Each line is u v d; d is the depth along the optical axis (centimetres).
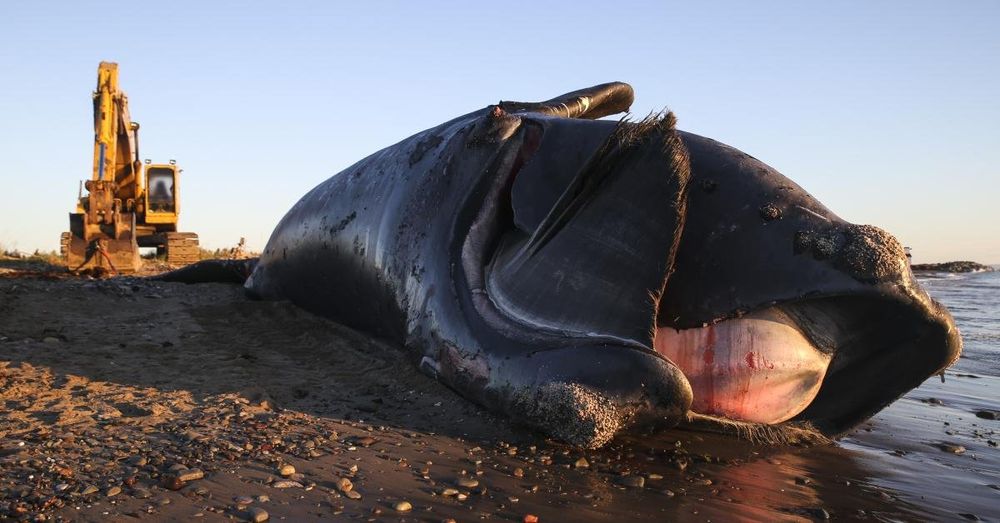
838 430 549
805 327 494
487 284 555
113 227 1642
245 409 491
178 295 958
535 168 564
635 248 487
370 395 554
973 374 866
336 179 809
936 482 450
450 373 528
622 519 350
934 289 2667
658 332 500
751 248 487
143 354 648
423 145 693
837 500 406
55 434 416
